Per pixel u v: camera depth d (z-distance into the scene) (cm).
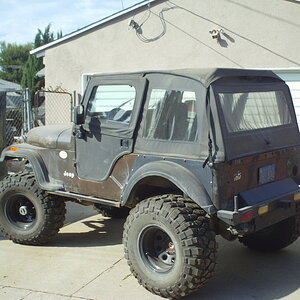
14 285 443
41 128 576
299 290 425
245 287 434
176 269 392
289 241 502
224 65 996
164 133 427
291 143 486
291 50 939
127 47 1089
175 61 1045
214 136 393
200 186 393
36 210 540
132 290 428
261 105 456
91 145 484
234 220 378
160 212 399
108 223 643
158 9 1045
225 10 980
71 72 1157
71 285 441
